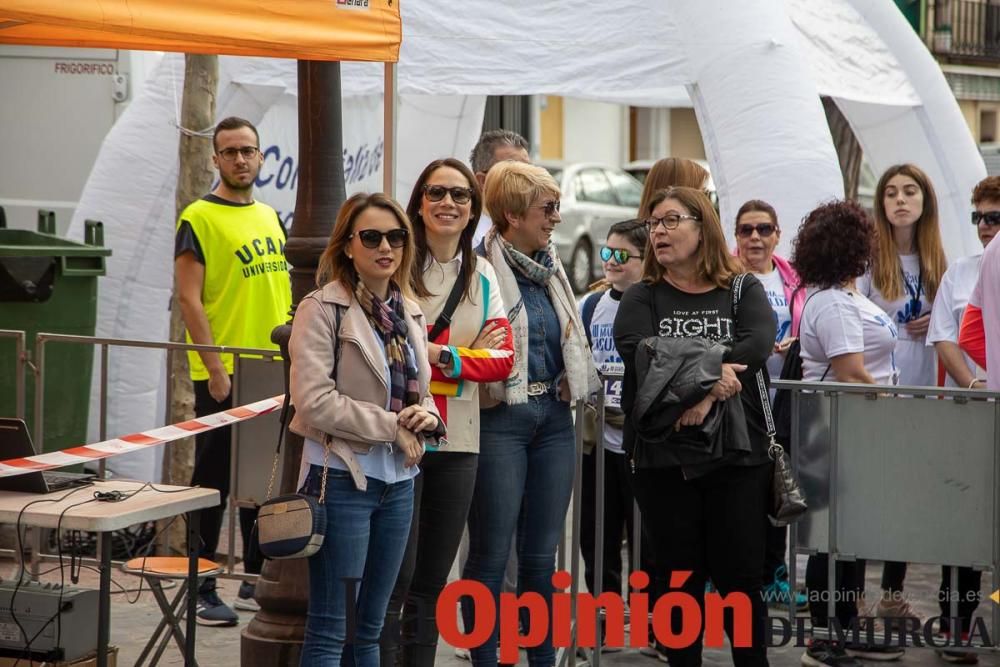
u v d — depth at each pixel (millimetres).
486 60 9516
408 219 5125
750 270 7473
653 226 5781
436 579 5680
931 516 6160
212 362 7715
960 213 11430
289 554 4875
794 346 7137
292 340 5016
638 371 5617
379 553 5152
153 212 9961
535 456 5965
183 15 5258
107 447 5898
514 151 7566
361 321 5012
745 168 9102
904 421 6152
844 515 6250
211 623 7371
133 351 9953
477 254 5934
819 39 10609
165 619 5973
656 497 5773
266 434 7332
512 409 5793
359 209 5031
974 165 11469
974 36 24688
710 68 9242
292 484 5957
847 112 11852
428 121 12641
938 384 8242
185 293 7883
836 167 9133
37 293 8586
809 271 6996
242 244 7969
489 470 5773
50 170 12438
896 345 7816
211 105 9359
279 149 10953
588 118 37406
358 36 5676
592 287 7480
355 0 5652
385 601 5215
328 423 4895
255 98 10266
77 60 12320
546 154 36188
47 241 9094
